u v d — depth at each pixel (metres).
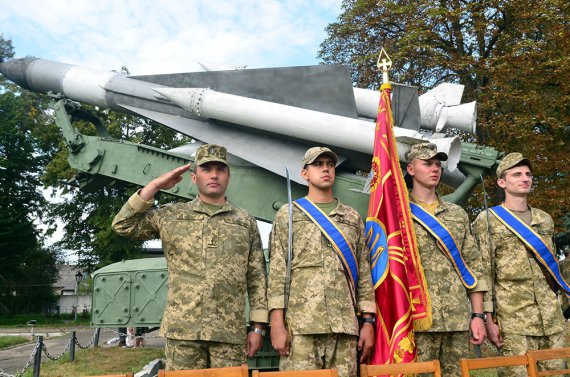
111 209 22.83
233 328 3.25
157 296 6.88
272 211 6.70
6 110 30.42
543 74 12.45
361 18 15.81
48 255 32.09
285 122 6.50
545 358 3.20
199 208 3.50
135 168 7.20
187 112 7.44
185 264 3.32
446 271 3.79
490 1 13.05
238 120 6.79
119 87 7.73
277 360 5.69
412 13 14.62
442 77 14.65
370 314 3.49
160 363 7.35
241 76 7.31
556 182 11.98
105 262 23.11
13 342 13.29
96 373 7.17
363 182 6.36
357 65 15.64
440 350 3.74
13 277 28.52
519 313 3.98
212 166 3.53
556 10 12.54
